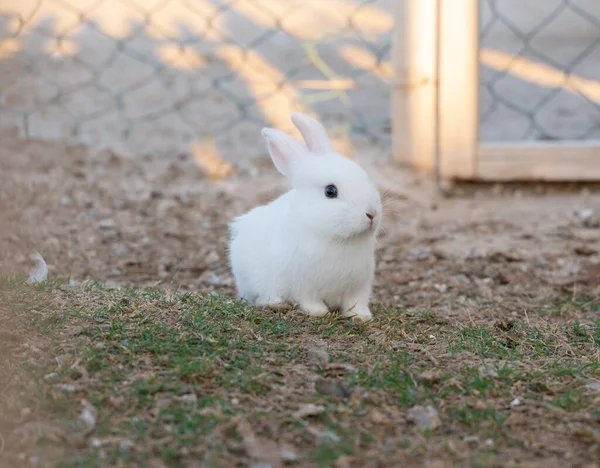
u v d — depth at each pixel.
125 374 1.59
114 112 2.63
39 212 2.17
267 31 3.20
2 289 1.75
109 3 3.33
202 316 1.71
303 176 1.74
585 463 1.50
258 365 1.62
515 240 2.12
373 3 3.43
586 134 2.52
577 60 2.78
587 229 2.16
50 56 2.88
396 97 2.34
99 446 1.50
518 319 1.82
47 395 1.55
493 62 3.00
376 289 1.96
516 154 2.29
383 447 1.51
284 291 1.77
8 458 1.48
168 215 2.21
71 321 1.68
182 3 3.40
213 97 2.73
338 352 1.66
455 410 1.57
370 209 1.72
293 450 1.50
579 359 1.68
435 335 1.74
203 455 1.49
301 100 2.71
